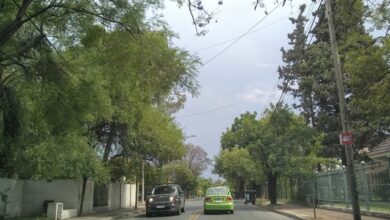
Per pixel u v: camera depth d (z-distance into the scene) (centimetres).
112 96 2673
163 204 3089
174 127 3922
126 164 3759
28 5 1444
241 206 4381
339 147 4028
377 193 2295
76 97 1628
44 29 1634
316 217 2406
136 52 1584
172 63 1812
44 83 1600
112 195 4097
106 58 1588
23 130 1883
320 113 4097
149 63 1698
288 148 3503
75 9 1520
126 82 1739
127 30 1532
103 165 3019
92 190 3438
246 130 4328
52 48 1622
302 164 3059
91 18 1545
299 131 3562
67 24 1581
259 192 7138
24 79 1691
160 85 1856
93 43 1570
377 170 2284
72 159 2600
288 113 3772
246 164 6569
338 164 3822
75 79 1620
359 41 1788
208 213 3216
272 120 3866
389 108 1781
